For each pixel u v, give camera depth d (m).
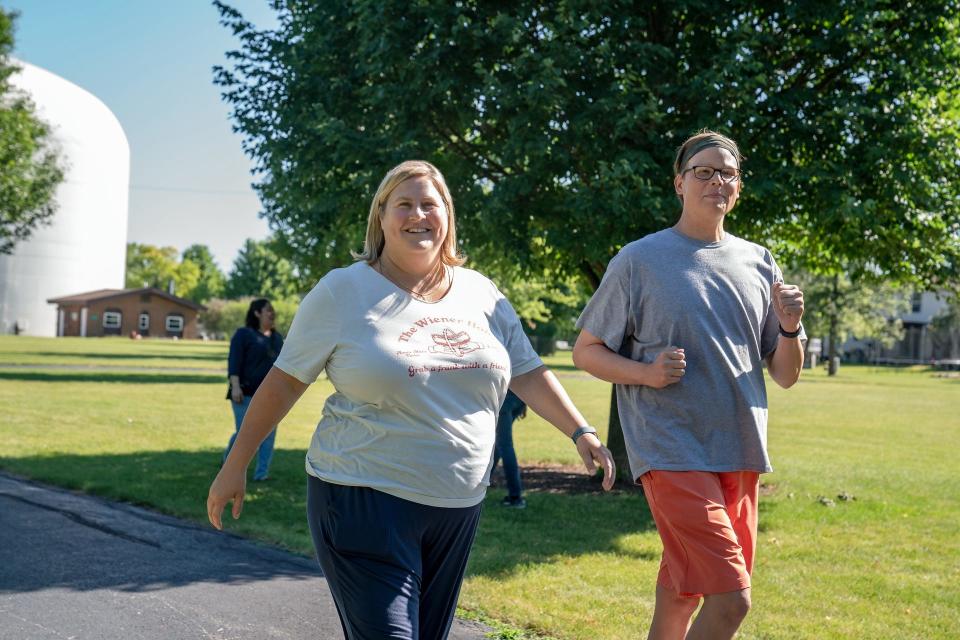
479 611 4.77
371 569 2.54
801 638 4.45
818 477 10.43
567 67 7.98
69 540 6.29
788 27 8.67
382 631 2.44
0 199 32.00
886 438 15.42
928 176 8.67
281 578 5.40
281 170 10.23
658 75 8.24
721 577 2.96
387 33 8.30
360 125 9.35
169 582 5.28
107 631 4.41
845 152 8.30
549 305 33.81
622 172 7.50
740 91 7.79
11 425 13.25
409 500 2.61
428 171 2.83
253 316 8.95
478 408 2.72
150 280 130.88
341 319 2.65
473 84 8.41
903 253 9.44
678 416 3.15
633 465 3.23
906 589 5.46
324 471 2.68
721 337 3.15
